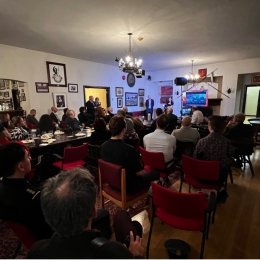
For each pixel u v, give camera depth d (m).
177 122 5.18
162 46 5.12
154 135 2.58
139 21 3.52
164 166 2.47
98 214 1.26
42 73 5.65
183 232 2.01
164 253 1.75
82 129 4.74
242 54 6.14
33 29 3.84
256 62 6.70
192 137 3.09
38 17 3.30
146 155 2.56
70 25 3.66
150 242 1.87
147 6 2.97
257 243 1.86
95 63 7.16
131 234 0.98
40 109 5.70
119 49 5.38
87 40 4.56
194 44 4.97
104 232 1.22
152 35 4.26
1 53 4.81
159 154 2.41
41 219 1.15
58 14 3.20
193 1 2.85
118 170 1.81
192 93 8.19
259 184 3.16
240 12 3.20
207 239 1.90
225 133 3.79
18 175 1.24
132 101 9.02
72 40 4.55
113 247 0.63
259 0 2.82
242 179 3.36
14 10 3.04
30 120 4.96
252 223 2.16
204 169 2.10
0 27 3.72
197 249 1.79
